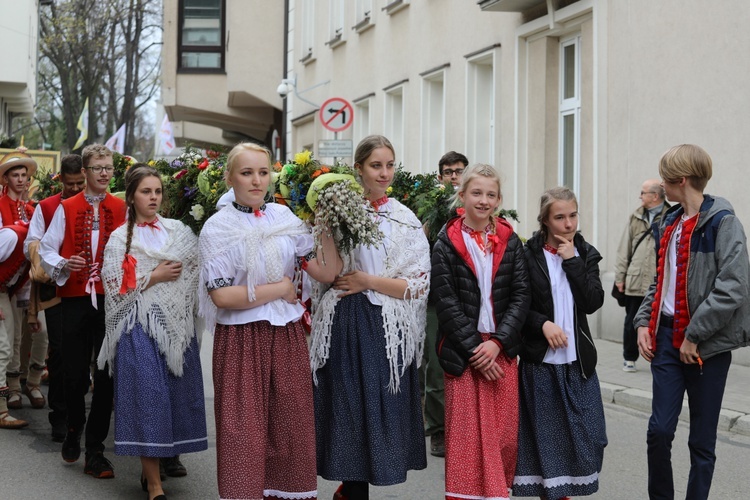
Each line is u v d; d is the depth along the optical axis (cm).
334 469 486
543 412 513
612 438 784
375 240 479
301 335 498
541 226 528
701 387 497
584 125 1387
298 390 489
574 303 517
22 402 918
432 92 1925
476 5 1678
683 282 495
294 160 575
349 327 493
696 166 496
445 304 500
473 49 1694
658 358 509
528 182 1519
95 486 637
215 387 493
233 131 3762
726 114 1108
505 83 1582
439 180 792
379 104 2170
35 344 888
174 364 577
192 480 653
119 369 573
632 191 1262
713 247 488
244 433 480
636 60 1254
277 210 507
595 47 1330
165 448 566
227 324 489
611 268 1299
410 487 637
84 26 4212
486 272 504
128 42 4391
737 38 1091
